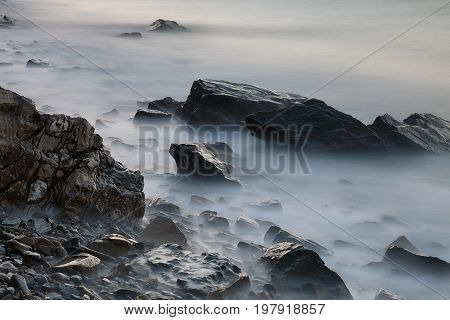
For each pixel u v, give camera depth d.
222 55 38.75
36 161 10.42
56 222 10.30
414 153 17.41
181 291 8.36
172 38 45.22
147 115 19.95
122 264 8.86
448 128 19.66
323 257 10.92
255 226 11.91
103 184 10.85
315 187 15.36
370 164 16.80
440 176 16.48
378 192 15.36
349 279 10.19
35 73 29.44
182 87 29.08
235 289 8.59
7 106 10.27
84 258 8.87
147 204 12.54
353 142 17.09
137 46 41.19
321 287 8.99
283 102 19.55
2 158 10.14
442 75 33.47
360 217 13.78
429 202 14.88
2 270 8.20
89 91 26.41
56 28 48.16
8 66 30.59
